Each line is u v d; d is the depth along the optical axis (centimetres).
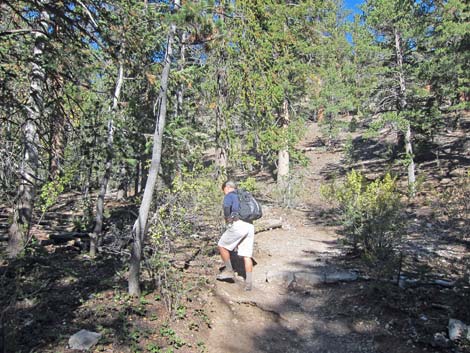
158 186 906
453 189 1623
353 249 877
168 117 959
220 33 639
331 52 2036
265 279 759
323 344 541
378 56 1962
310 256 920
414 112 1873
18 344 436
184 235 801
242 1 1003
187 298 604
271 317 611
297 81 1712
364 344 528
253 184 1002
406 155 1897
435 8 1691
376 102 2053
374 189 808
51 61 634
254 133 1435
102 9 611
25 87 809
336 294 682
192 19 571
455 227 1180
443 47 1658
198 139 1075
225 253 723
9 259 734
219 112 1226
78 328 488
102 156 928
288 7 1598
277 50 1504
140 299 573
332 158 3027
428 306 584
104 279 667
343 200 870
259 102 1285
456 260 835
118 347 457
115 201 1736
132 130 940
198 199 829
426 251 939
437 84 1778
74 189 1870
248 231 697
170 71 666
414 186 1731
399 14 1820
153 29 655
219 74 1124
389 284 635
